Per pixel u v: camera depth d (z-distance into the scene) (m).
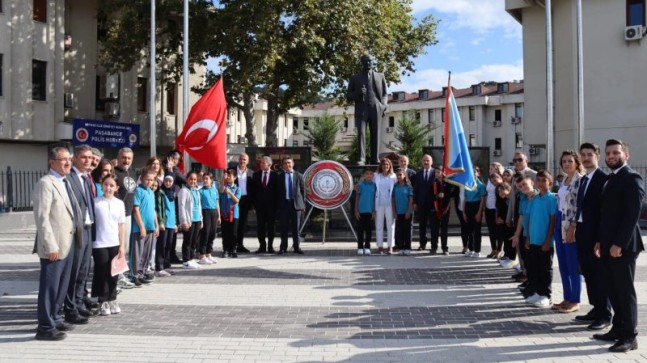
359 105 15.81
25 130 24.48
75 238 6.71
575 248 7.40
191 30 24.77
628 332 5.86
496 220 11.33
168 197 10.23
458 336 6.39
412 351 5.84
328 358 5.62
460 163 11.85
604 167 24.56
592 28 25.16
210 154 12.43
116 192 8.80
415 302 8.08
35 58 24.91
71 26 27.59
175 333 6.51
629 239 5.85
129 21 25.09
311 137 49.69
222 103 12.61
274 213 13.12
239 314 7.39
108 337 6.35
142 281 9.29
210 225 11.45
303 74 25.84
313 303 8.02
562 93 26.48
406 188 12.85
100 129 23.31
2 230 19.08
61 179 6.51
